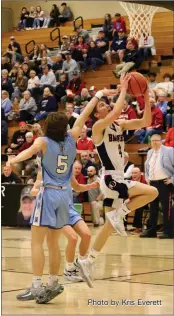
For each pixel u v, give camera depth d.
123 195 6.36
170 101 16.22
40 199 5.55
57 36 24.47
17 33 25.48
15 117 19.97
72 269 6.82
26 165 15.84
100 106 6.28
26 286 6.48
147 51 19.25
